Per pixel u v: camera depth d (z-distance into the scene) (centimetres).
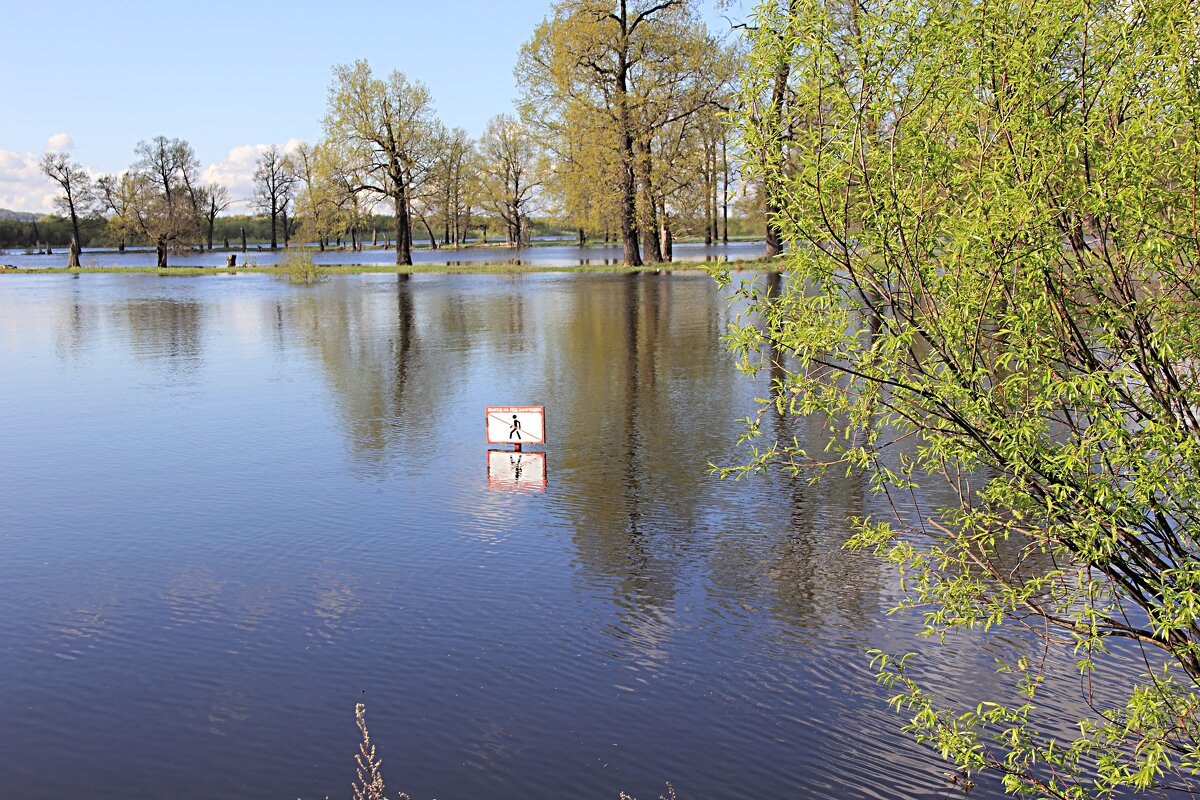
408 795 573
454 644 768
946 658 734
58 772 601
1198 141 469
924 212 502
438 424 1556
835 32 500
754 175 519
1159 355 470
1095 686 687
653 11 4825
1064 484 484
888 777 591
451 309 3428
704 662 734
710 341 2397
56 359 2392
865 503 1104
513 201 10081
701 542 991
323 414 1650
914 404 514
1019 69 486
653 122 4862
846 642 761
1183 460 474
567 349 2342
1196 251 479
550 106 5028
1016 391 501
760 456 600
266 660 744
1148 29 483
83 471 1300
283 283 5281
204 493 1185
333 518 1081
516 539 1006
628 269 5328
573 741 629
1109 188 472
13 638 789
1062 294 489
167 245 8288
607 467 1278
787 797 572
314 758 613
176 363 2284
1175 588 480
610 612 823
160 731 647
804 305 516
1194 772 517
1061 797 522
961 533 561
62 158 9806
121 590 886
